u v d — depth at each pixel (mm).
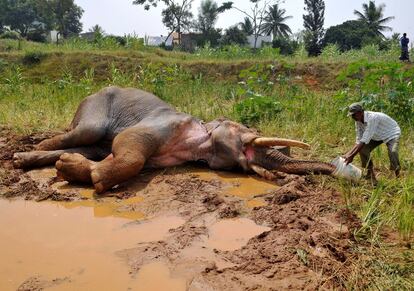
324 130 9125
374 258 4238
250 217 5332
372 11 60031
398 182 6168
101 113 7492
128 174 6309
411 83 10906
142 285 3824
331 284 3807
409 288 3771
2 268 4086
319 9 59812
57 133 9008
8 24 67688
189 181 6527
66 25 72125
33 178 6730
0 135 8961
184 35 63781
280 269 4016
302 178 6520
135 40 27844
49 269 4074
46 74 22297
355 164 7359
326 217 5211
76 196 5992
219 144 6953
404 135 8938
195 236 4762
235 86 16281
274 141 6723
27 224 5105
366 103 9992
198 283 3811
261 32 62938
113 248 4508
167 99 13531
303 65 21922
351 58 24594
